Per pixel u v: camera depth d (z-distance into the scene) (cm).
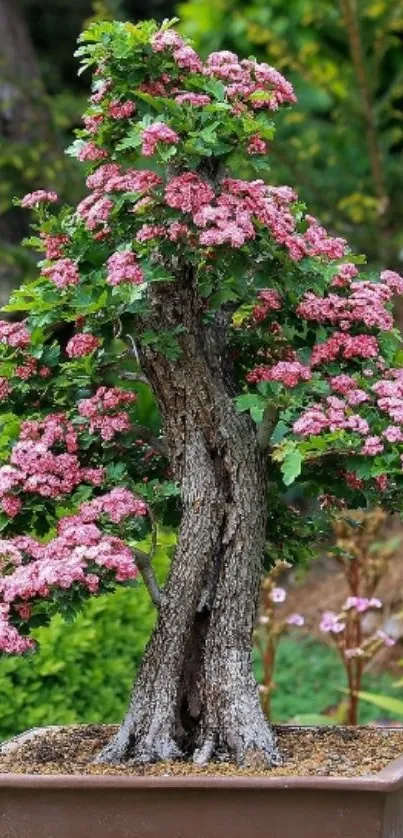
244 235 294
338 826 289
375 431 312
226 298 319
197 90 317
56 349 338
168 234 306
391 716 702
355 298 329
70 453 337
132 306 313
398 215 880
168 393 334
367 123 835
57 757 333
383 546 771
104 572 302
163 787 291
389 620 797
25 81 922
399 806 304
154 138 294
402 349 360
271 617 598
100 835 295
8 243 943
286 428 341
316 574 924
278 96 325
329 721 646
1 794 298
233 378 343
